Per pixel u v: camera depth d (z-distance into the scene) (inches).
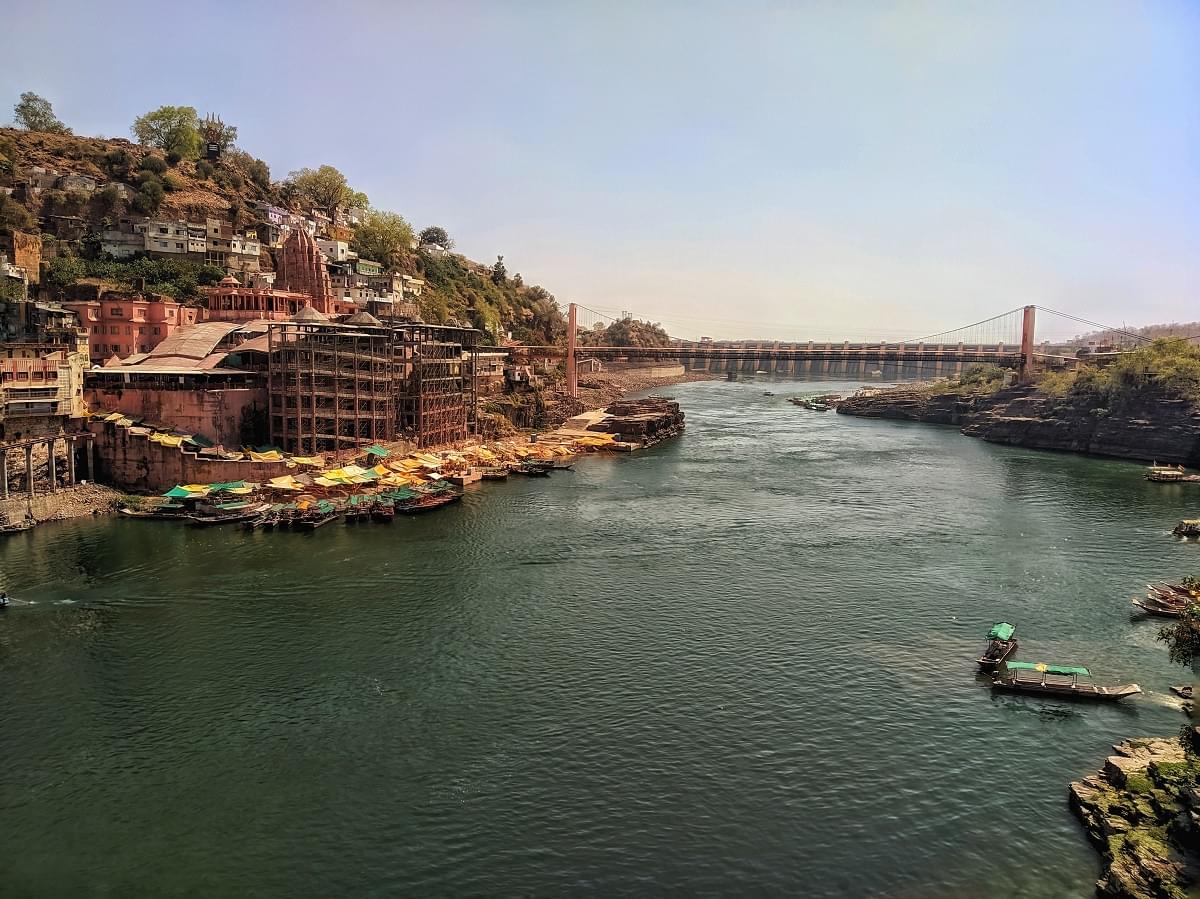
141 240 7450.8
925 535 4192.9
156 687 2496.3
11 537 3892.7
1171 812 1779.0
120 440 4630.9
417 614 3053.6
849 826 1872.5
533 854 1782.7
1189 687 2477.9
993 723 2308.1
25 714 2341.3
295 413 5251.0
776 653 2746.1
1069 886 1690.5
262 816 1914.4
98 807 1950.1
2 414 4136.3
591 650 2760.8
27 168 7652.6
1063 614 3088.1
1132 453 6815.9
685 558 3759.8
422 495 4746.6
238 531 4062.5
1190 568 3631.9
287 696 2444.6
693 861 1761.8
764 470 6171.3
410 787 2016.5
